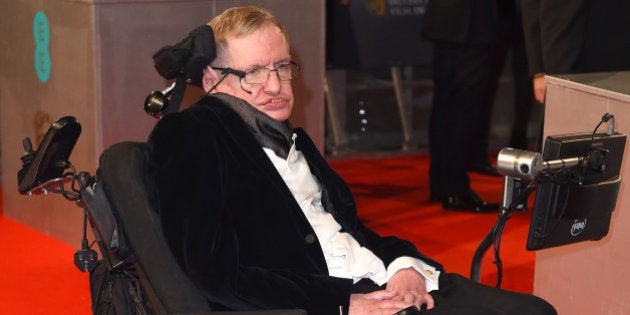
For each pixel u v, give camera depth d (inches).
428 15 336.8
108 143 265.7
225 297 140.8
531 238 151.3
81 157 273.1
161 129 144.9
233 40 153.8
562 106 208.5
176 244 138.6
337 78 450.6
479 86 336.8
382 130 461.4
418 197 370.6
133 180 144.3
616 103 192.5
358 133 457.1
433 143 350.0
